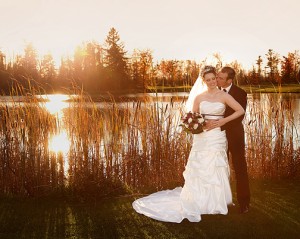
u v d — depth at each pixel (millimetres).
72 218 4684
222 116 4699
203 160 4711
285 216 4668
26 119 5863
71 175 5762
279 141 6387
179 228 4348
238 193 4781
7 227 4402
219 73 4824
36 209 5004
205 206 4711
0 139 5723
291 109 6664
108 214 4809
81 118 5914
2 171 5668
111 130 6211
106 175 5770
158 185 6012
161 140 6152
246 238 4066
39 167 5637
